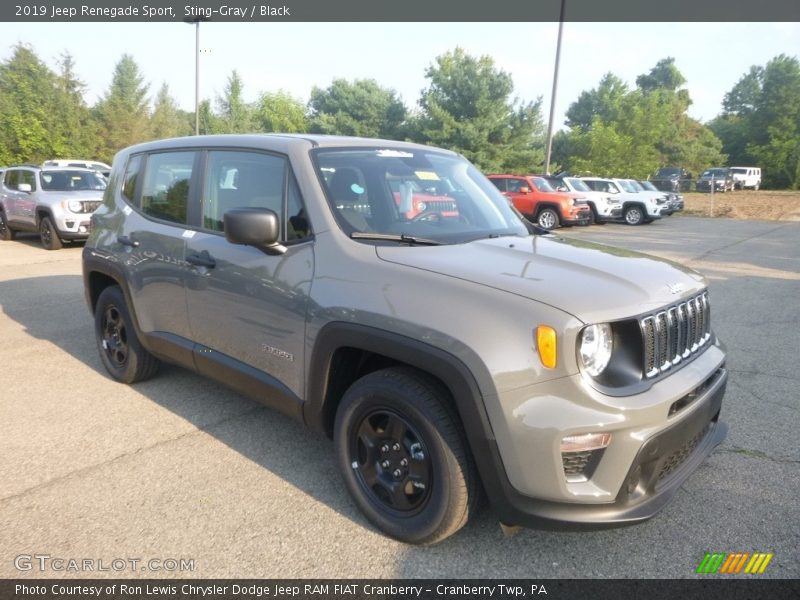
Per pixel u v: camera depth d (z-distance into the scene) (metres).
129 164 4.59
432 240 2.99
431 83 41.09
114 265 4.34
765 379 4.90
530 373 2.26
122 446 3.64
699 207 29.92
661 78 93.00
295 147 3.26
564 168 48.69
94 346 5.71
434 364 2.40
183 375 4.89
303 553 2.66
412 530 2.63
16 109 29.45
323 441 3.75
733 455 3.57
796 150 54.84
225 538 2.75
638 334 2.38
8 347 5.64
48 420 4.00
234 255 3.33
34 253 12.02
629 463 2.31
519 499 2.35
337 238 2.91
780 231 18.52
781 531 2.82
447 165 3.88
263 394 3.27
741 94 85.81
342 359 2.91
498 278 2.49
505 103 39.84
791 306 7.67
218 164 3.65
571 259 2.82
